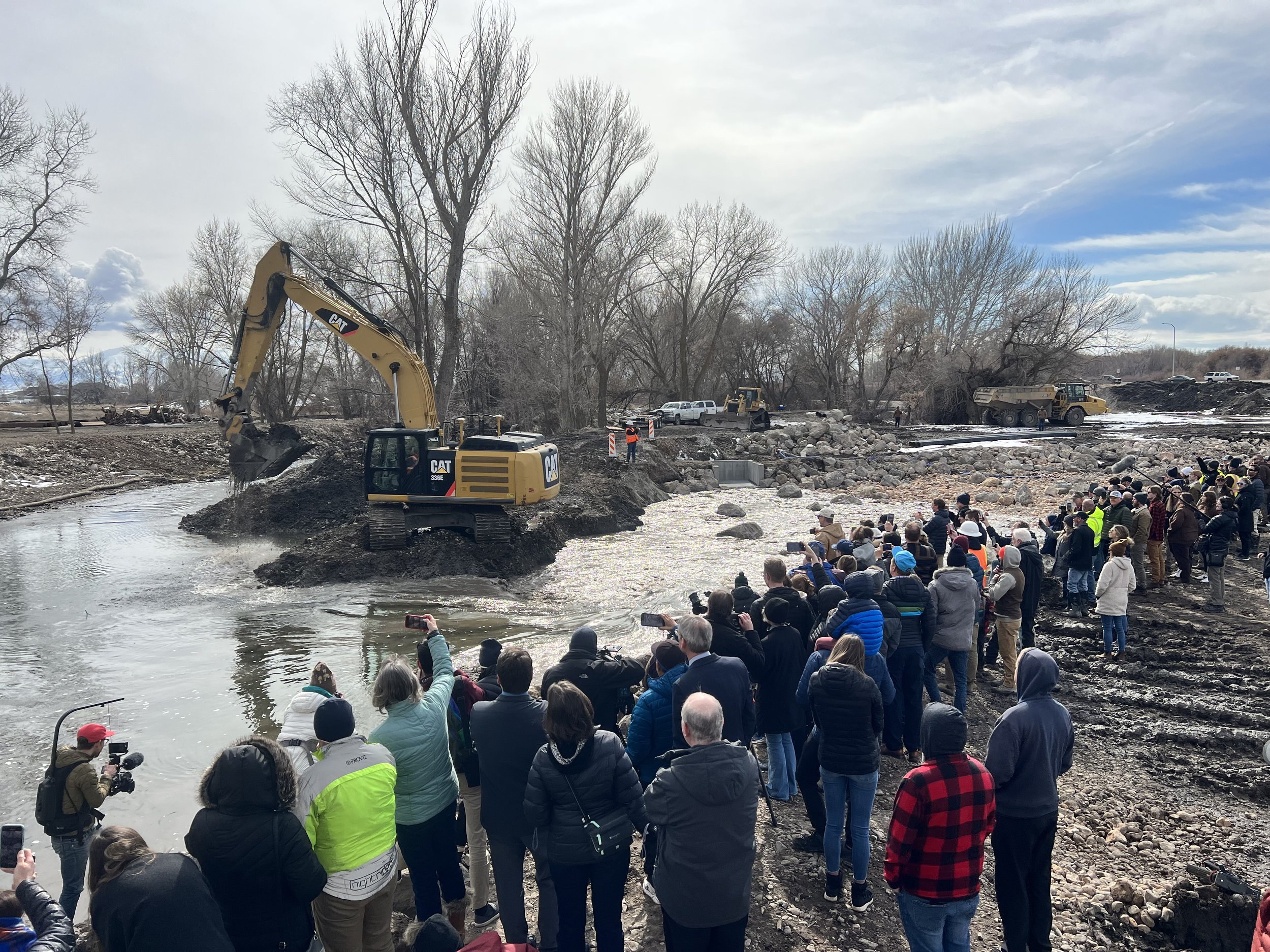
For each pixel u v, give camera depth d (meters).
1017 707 4.67
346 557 16.81
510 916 4.54
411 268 31.55
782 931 4.98
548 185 37.19
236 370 22.02
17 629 13.51
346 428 39.78
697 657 5.14
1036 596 9.53
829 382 59.88
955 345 53.81
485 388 41.41
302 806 3.89
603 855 4.05
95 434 39.16
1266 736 8.06
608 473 25.30
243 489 23.36
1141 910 5.54
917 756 7.25
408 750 4.52
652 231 43.69
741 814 3.84
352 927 3.93
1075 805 6.91
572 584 15.62
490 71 28.64
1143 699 8.99
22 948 3.46
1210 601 12.04
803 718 6.38
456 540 17.48
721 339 59.00
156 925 3.01
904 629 7.06
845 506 22.97
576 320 38.31
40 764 8.60
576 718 4.03
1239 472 18.17
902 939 4.96
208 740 9.12
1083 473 27.56
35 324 38.75
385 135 29.16
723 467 28.88
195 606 14.92
